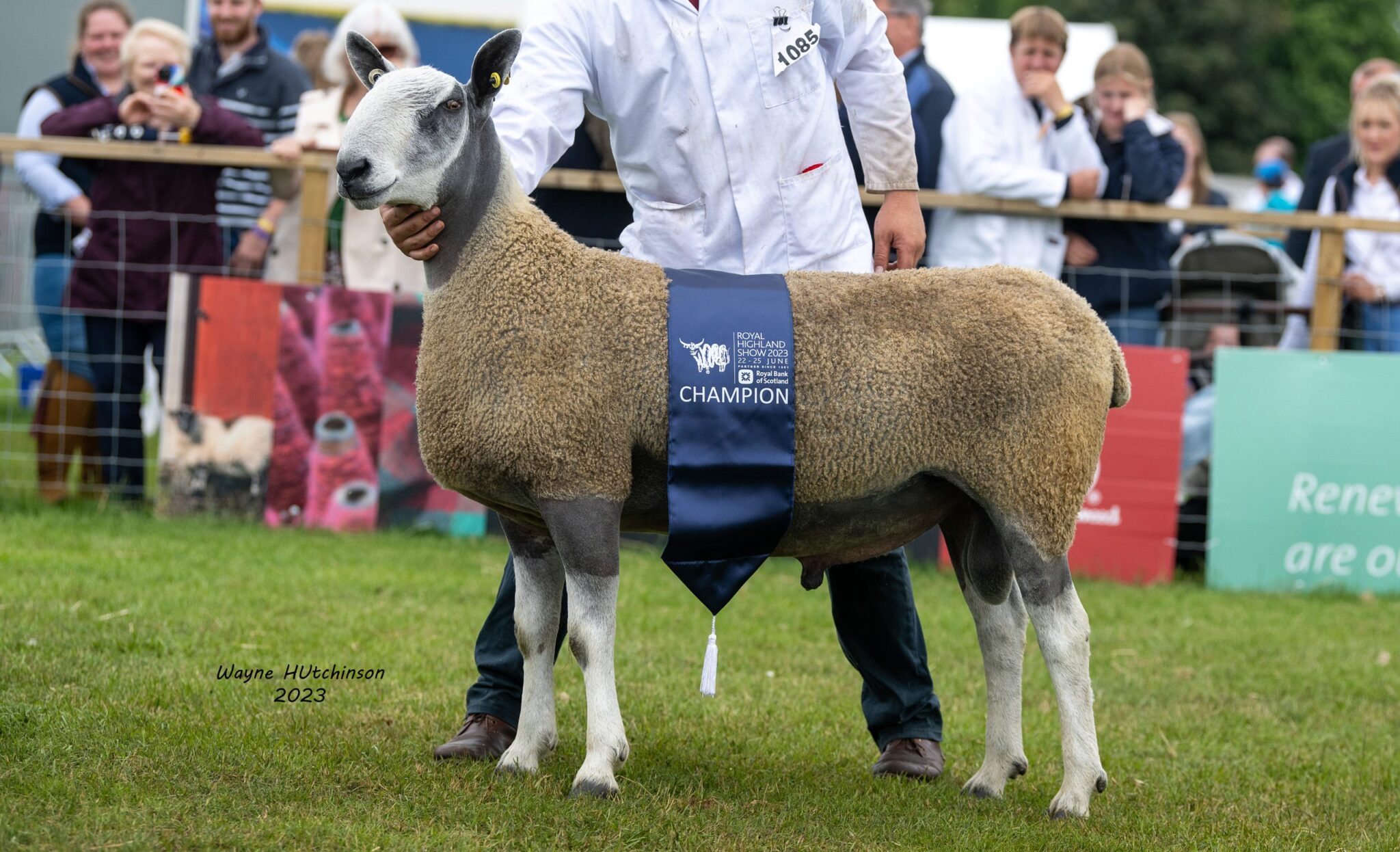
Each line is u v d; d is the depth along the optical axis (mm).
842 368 4520
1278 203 17344
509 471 4457
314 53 12094
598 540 4465
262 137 10258
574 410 4422
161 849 3873
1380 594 10125
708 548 4539
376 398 9789
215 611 7109
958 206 9945
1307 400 10055
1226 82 38594
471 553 9328
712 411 4461
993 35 16281
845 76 5332
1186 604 9195
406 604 7621
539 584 4832
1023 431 4539
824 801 4766
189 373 9711
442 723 5434
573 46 5020
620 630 7492
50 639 6219
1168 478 9945
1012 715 4973
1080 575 10008
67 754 4641
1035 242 10039
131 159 9883
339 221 9969
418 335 9820
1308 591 10086
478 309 4500
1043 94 9953
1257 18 38750
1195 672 7375
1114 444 9930
